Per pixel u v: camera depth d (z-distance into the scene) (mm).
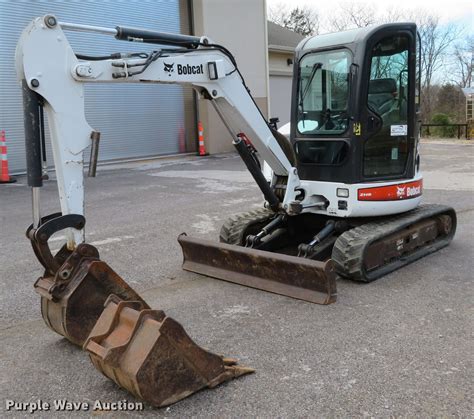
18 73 3656
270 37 20812
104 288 3928
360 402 3234
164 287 5426
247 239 5777
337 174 5484
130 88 15070
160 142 16031
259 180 5391
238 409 3217
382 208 5512
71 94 3764
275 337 4160
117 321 3385
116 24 14531
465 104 30688
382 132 5555
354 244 5133
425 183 11320
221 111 5051
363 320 4406
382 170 5637
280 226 5895
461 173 12656
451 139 23641
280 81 19953
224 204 9383
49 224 3705
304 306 4746
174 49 4461
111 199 9953
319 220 5945
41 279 3977
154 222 8156
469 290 5035
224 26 16625
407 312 4551
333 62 5504
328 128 5555
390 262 5637
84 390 3525
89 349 3277
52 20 3646
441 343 3963
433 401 3215
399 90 5652
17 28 12828
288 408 3205
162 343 3197
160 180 12062
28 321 4691
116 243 7051
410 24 5566
